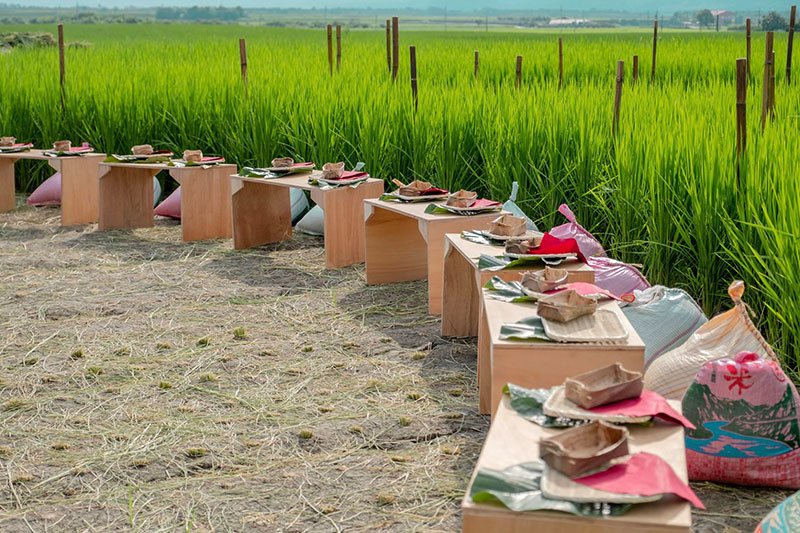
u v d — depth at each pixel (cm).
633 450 222
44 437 361
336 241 649
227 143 887
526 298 346
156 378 428
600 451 213
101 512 301
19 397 403
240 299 568
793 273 389
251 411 388
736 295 342
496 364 297
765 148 483
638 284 450
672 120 608
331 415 382
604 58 1653
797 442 303
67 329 503
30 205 902
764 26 8756
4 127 982
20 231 787
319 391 411
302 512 300
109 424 374
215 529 289
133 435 362
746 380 298
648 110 671
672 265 531
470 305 486
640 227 567
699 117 605
